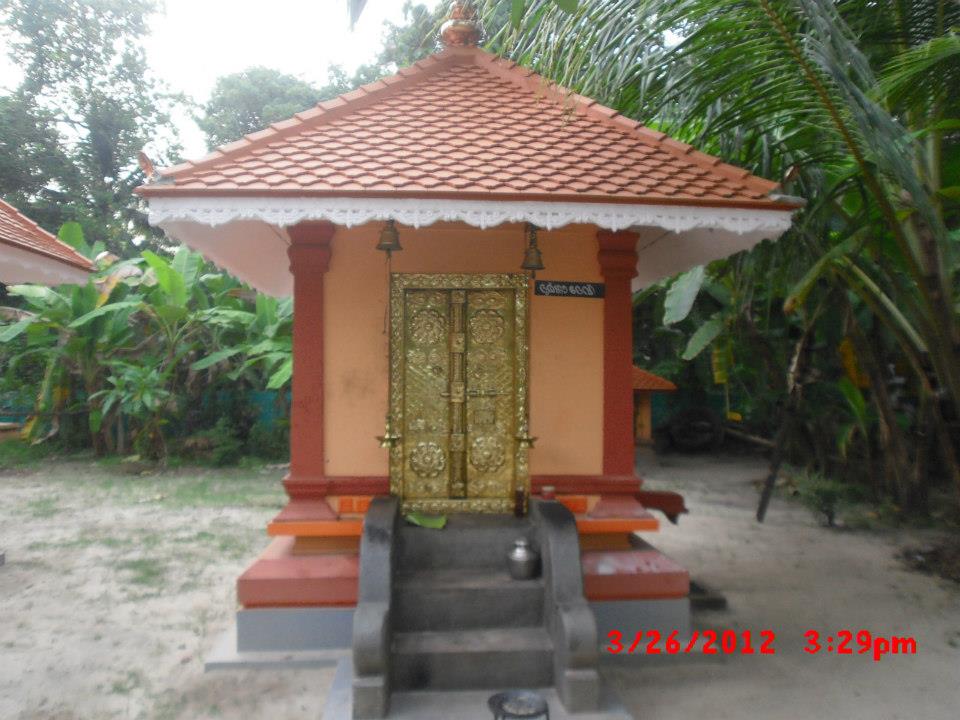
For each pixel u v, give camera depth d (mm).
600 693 4211
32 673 4688
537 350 5461
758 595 6477
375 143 4910
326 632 4816
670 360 16078
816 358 11914
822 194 7105
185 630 5461
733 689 4496
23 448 15461
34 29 21906
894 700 4387
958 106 5984
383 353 5375
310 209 4230
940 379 7160
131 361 14617
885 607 6172
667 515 6070
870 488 10953
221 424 14672
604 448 5465
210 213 4207
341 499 5277
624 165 4883
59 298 13672
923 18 6020
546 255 5477
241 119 23500
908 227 6914
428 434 5367
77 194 22062
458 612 4578
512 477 5391
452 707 4055
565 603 4270
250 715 4117
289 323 13891
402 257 5402
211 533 8688
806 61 5117
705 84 5723
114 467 13883
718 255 6293
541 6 4824
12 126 20859
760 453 15938
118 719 4086
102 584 6625
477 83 5828
